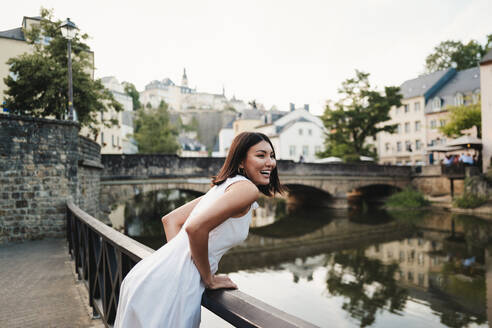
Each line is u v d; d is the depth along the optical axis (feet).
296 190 106.22
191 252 3.86
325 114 111.14
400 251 49.01
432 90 142.92
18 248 28.04
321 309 28.22
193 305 4.00
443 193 100.53
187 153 273.54
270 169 4.55
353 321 25.86
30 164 32.76
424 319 25.90
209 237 4.01
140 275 4.22
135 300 4.00
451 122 104.17
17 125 32.22
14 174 32.07
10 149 31.94
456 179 93.45
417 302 29.40
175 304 3.91
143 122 134.10
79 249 17.63
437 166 102.22
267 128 177.58
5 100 48.24
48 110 49.08
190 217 4.42
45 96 45.85
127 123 189.06
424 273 38.17
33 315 12.84
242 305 3.55
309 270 40.63
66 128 34.40
